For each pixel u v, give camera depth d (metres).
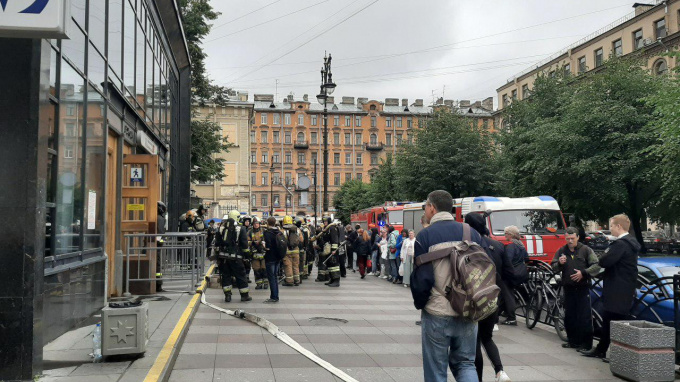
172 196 21.22
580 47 55.16
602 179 25.42
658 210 29.41
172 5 17.41
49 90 6.06
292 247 16.47
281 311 11.09
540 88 32.44
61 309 6.95
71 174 7.50
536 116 31.73
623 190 24.80
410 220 25.92
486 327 5.90
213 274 16.39
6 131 5.37
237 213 12.41
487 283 4.20
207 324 9.38
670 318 7.95
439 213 4.60
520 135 31.39
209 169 31.47
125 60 11.63
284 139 102.06
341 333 8.90
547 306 9.37
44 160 5.57
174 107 22.28
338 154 103.38
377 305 12.32
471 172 36.34
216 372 6.35
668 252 36.19
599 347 7.51
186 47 22.36
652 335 6.34
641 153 24.08
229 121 63.00
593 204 27.11
